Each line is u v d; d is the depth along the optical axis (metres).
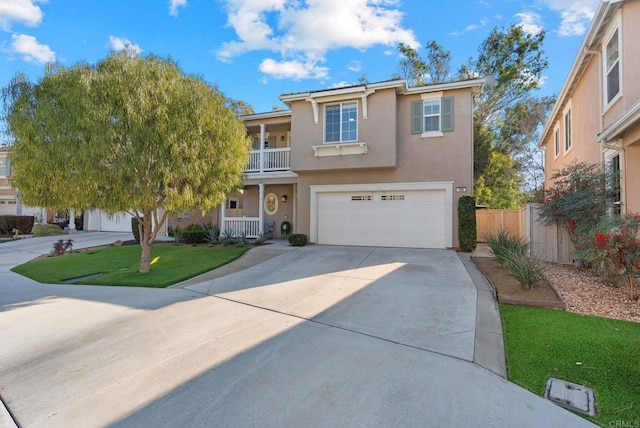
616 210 8.61
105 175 7.59
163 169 7.83
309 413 2.96
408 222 13.12
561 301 5.86
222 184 9.22
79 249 15.90
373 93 13.05
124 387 3.48
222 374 3.70
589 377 3.54
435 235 12.77
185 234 15.99
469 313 5.50
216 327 5.18
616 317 5.29
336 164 13.49
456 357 4.04
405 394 3.24
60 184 7.82
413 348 4.29
